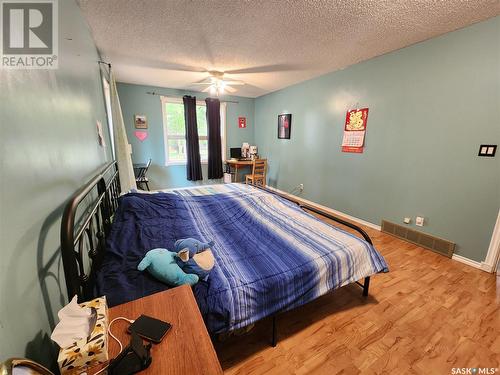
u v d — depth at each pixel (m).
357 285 1.92
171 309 0.78
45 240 0.81
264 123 5.34
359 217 3.33
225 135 5.45
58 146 1.01
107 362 0.60
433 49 2.30
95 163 1.84
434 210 2.46
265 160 5.00
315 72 3.52
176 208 2.22
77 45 1.56
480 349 1.34
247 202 2.41
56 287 0.86
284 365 1.25
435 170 2.41
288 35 2.28
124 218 1.87
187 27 2.13
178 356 0.62
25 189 0.69
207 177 5.39
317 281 1.39
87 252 1.30
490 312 1.62
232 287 1.15
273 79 3.93
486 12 1.84
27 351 0.63
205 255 1.29
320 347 1.35
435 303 1.71
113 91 2.85
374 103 2.93
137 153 4.60
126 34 2.25
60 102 1.09
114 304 0.96
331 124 3.61
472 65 2.05
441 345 1.37
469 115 2.11
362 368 1.23
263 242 1.63
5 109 0.62
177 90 4.74
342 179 3.54
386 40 2.38
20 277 0.62
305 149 4.21
